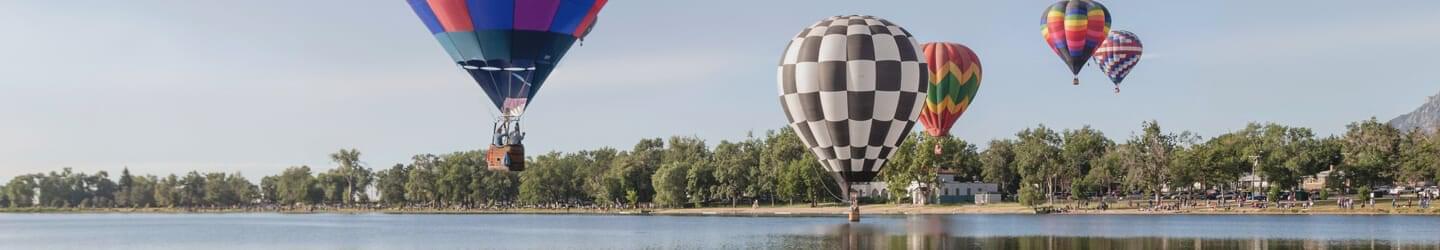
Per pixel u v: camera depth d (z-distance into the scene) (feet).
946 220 450.71
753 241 338.34
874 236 345.72
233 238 437.58
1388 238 300.61
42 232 545.03
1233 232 336.70
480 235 418.31
